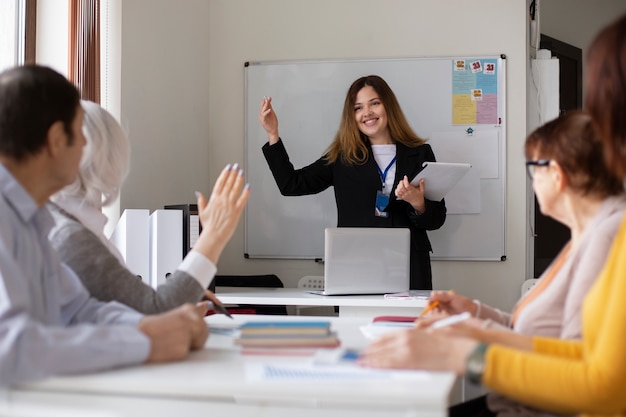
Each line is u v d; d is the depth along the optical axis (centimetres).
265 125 409
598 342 130
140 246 307
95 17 357
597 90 129
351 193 404
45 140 150
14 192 150
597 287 136
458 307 212
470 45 454
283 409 157
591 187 170
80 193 210
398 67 456
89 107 210
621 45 126
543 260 515
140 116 405
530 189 456
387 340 146
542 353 156
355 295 337
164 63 428
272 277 412
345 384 131
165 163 429
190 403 155
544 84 458
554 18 546
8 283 139
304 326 168
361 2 463
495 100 449
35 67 153
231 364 150
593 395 127
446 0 455
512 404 179
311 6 468
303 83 466
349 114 407
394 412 133
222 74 477
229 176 204
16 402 138
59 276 175
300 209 466
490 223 448
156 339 151
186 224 336
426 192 379
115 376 138
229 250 474
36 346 134
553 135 174
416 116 455
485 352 138
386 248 333
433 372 140
